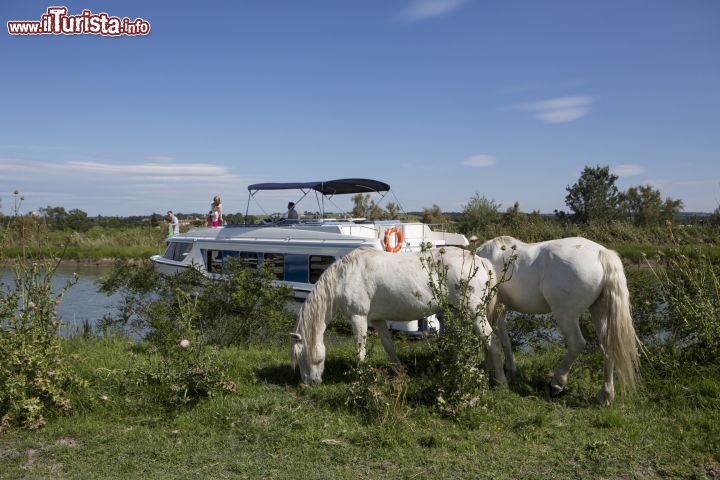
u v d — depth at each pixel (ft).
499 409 17.52
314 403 18.67
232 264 30.73
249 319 29.63
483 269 19.22
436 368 19.70
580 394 19.21
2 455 15.08
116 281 33.24
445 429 16.17
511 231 97.81
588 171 132.26
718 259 24.12
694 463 13.97
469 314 18.22
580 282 17.66
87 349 27.07
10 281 35.70
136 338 33.30
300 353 20.74
